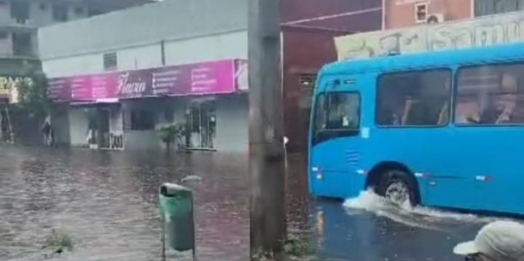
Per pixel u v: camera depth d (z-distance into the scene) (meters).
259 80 8.68
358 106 14.16
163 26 38.31
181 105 37.00
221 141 34.88
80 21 44.94
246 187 18.80
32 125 48.03
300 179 20.69
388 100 13.62
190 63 35.19
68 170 25.53
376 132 13.77
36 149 41.94
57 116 46.25
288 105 31.42
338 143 14.51
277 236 8.85
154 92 36.09
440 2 30.67
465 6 29.91
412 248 10.15
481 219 12.19
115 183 20.42
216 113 35.16
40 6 74.81
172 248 9.10
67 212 14.53
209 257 9.65
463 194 12.43
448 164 12.63
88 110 43.59
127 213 14.19
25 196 17.58
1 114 47.84
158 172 23.78
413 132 13.16
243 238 11.20
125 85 38.25
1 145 46.22
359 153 14.09
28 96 45.59
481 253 3.54
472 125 12.32
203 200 16.20
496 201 12.02
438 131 12.78
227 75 31.89
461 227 11.59
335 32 33.00
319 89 14.95
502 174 11.92
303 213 13.63
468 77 12.41
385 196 13.72
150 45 39.28
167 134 37.12
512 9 29.78
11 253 10.23
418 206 13.14
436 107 12.86
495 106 12.03
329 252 9.86
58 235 11.58
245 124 33.56
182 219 8.79
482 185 12.17
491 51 12.09
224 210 14.55
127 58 41.03
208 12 35.31
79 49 45.12
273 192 8.80
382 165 13.67
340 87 14.51
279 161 8.81
